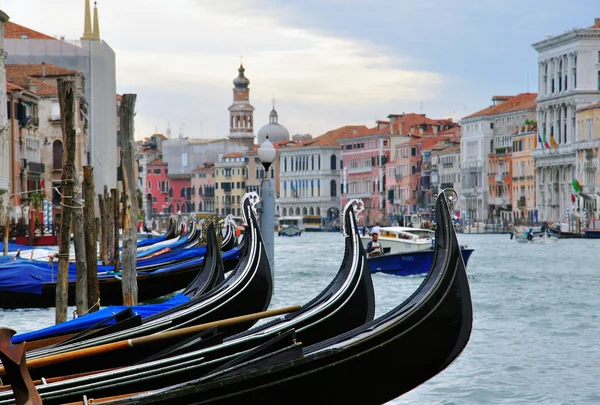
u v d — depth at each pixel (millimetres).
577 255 86500
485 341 30750
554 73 180250
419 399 23078
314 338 20562
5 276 33812
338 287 21359
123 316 21547
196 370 17297
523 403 22734
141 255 44844
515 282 53969
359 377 17922
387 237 71062
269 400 16750
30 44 92000
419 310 18672
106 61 91438
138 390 16938
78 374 17500
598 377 25312
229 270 38031
